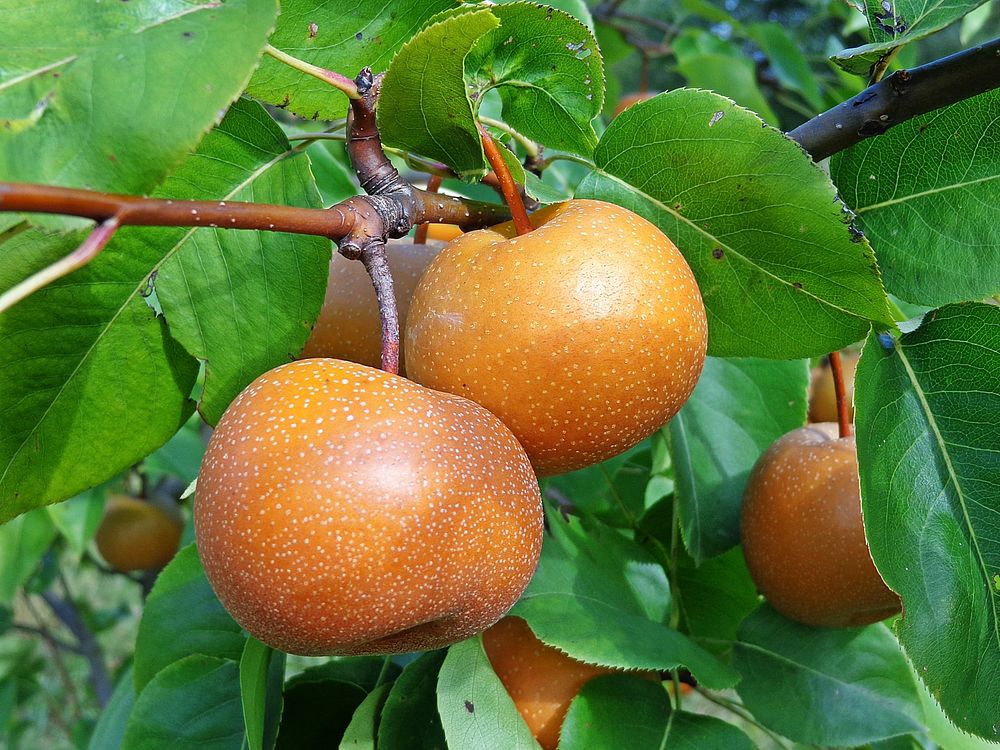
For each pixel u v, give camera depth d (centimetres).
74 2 18
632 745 26
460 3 24
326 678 29
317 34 24
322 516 18
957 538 24
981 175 25
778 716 28
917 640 23
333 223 19
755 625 30
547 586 26
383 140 22
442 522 18
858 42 82
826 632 29
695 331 21
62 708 102
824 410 43
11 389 22
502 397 20
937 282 25
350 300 26
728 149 22
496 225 23
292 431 18
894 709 28
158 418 24
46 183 16
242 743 29
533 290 20
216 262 23
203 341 23
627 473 40
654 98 22
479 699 24
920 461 24
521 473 20
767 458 29
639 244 20
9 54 16
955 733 29
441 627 20
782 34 68
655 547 34
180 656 31
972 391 24
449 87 21
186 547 33
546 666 27
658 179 23
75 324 22
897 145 26
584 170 44
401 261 26
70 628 78
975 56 24
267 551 18
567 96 24
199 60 17
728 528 31
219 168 24
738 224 23
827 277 23
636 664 25
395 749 25
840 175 27
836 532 27
